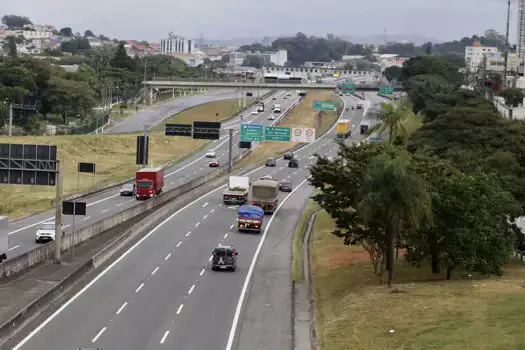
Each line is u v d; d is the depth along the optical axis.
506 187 103.25
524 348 56.62
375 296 75.25
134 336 60.16
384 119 149.25
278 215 128.50
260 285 81.81
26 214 122.12
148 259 91.06
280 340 62.19
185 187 145.00
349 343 61.59
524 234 103.31
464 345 58.38
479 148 158.38
